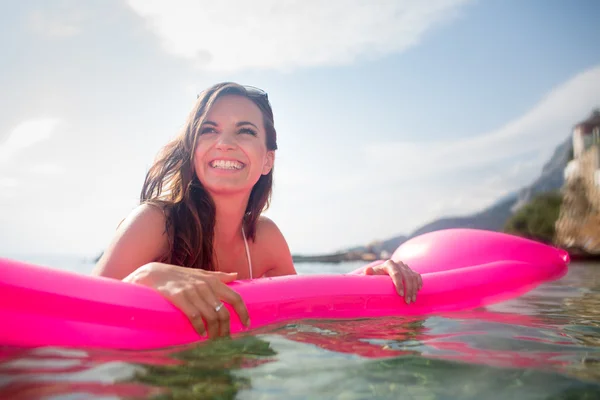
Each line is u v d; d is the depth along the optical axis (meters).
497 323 1.81
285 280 1.88
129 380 1.06
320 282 1.95
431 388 1.03
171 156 2.35
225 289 1.58
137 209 2.18
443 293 2.23
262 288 1.77
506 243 3.17
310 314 1.84
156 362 1.21
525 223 21.34
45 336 1.31
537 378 1.10
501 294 2.54
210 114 2.22
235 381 1.06
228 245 2.45
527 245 3.22
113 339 1.36
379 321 1.83
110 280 1.49
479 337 1.54
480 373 1.13
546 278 2.99
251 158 2.23
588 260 12.62
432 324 1.77
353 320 1.84
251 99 2.35
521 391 1.01
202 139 2.20
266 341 1.45
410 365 1.19
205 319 1.47
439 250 3.07
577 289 3.25
